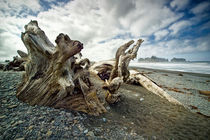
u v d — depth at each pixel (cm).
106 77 955
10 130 198
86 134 241
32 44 293
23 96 310
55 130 223
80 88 371
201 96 691
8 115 240
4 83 405
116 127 304
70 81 282
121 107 452
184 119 389
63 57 272
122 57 715
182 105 513
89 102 366
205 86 955
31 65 321
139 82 883
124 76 789
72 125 257
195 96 686
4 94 324
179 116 410
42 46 300
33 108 282
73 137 219
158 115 410
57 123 246
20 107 277
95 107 367
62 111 298
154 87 707
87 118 317
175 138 283
